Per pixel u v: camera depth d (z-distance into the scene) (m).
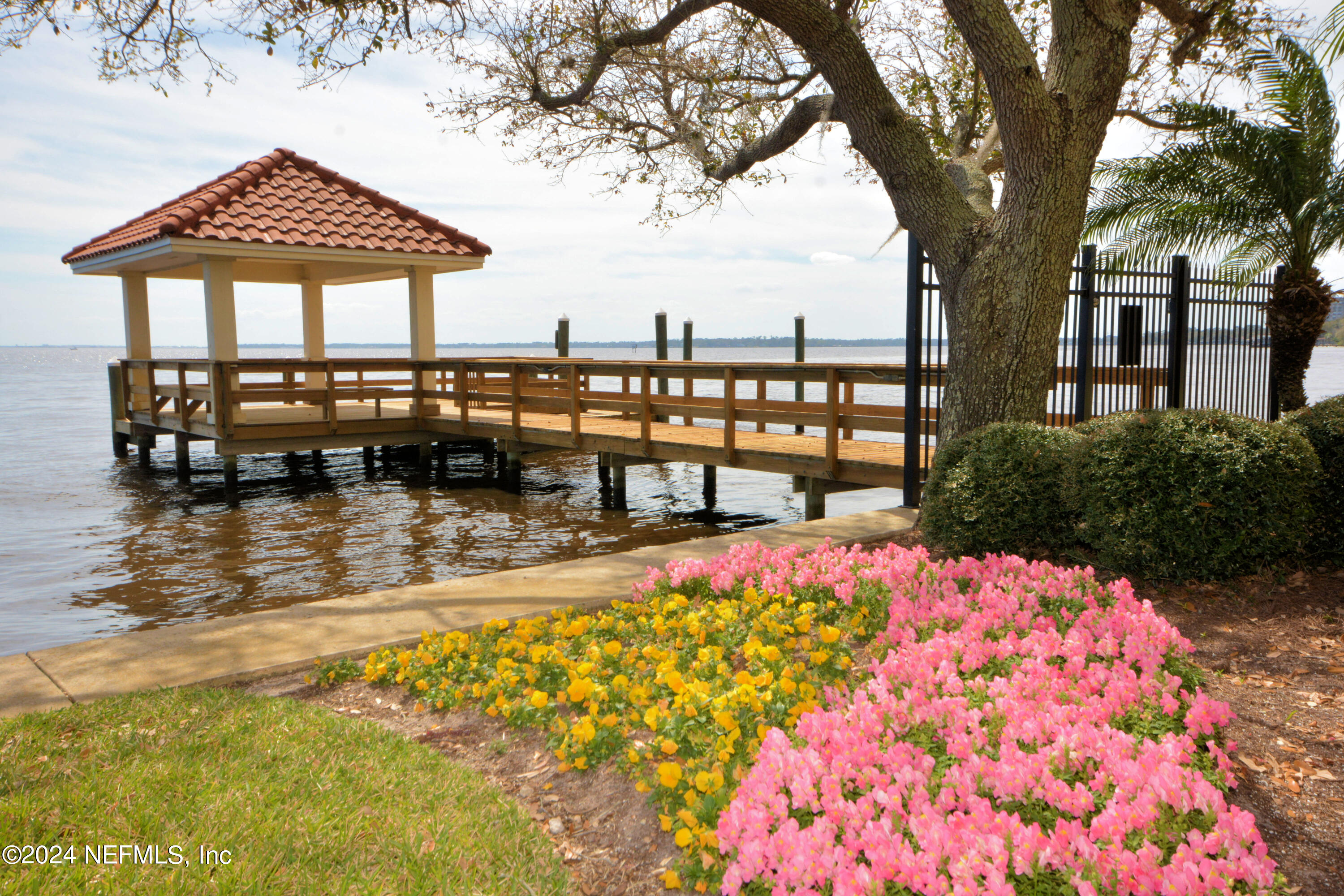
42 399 39.59
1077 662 3.43
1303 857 2.43
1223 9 8.78
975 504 5.81
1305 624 4.33
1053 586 4.49
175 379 39.53
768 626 4.20
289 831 2.71
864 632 4.32
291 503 12.94
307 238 14.33
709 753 3.00
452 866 2.56
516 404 13.66
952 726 2.88
